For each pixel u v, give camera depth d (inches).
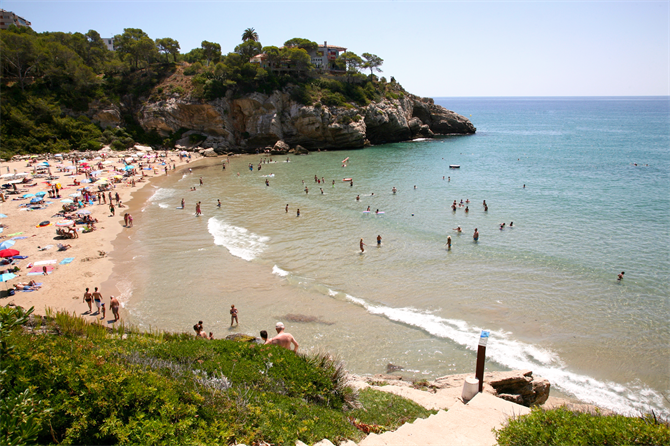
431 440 321.4
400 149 3865.7
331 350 783.1
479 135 5172.2
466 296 995.9
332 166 2977.4
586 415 294.0
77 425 245.4
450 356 766.5
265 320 892.6
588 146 4025.6
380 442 312.2
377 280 1092.5
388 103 4249.5
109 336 516.4
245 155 3595.0
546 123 7647.6
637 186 2201.0
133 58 3922.2
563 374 712.4
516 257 1230.9
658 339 804.0
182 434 263.1
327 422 333.1
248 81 3668.8
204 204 1923.0
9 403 217.8
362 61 4461.1
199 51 4933.6
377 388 492.4
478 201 1945.1
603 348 780.6
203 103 3538.4
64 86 3356.3
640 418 279.3
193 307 946.7
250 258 1243.2
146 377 309.4
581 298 971.9
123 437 243.4
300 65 4052.7
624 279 1066.1
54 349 325.4
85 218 1604.3
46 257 1227.9
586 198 1961.1
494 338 823.1
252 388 354.0
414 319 896.9
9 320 296.8
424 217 1685.5
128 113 3631.9
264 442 282.2
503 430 298.7
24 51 3189.0
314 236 1450.5
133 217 1699.1
